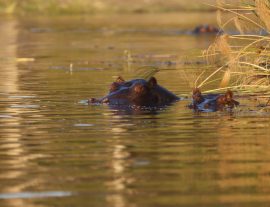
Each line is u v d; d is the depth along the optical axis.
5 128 23.31
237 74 28.98
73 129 23.00
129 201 14.86
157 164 17.91
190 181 16.31
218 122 24.06
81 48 61.47
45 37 74.62
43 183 16.27
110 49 60.03
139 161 18.27
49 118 25.28
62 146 20.25
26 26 90.69
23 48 61.78
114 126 23.48
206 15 106.94
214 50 29.47
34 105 28.59
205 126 23.28
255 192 15.42
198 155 18.88
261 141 20.61
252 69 28.73
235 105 27.59
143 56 52.59
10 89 34.03
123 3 118.81
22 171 17.38
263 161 18.08
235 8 30.09
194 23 92.00
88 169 17.50
